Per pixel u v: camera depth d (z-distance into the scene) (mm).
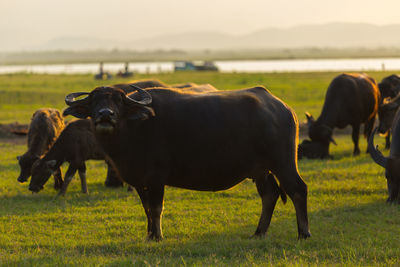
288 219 11008
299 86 51344
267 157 8875
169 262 7895
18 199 13609
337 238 9359
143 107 8445
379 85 21141
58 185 14984
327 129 19047
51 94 44875
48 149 14438
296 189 8891
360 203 12148
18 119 31359
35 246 9391
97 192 14297
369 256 8164
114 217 11562
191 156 8758
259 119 8773
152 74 80125
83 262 7953
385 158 11531
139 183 9125
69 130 13820
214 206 12414
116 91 8328
